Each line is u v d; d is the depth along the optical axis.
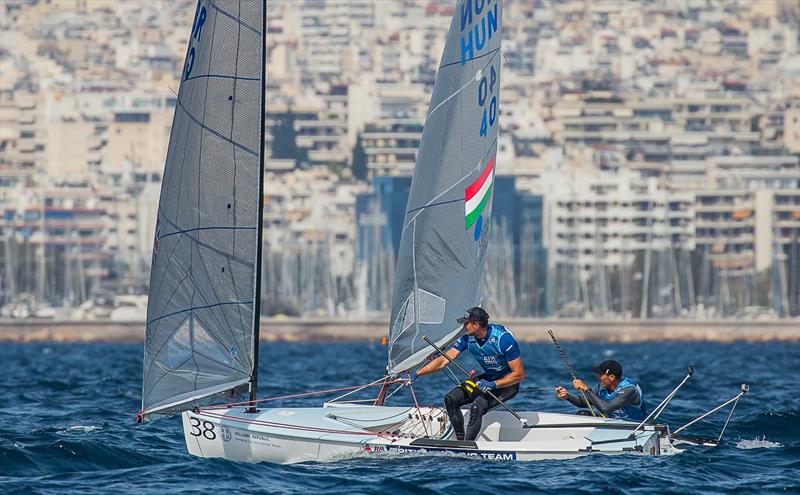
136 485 70.06
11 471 74.50
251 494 67.25
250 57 75.31
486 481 69.75
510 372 77.19
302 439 75.94
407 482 69.38
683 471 73.69
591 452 76.75
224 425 77.19
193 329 76.44
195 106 76.19
